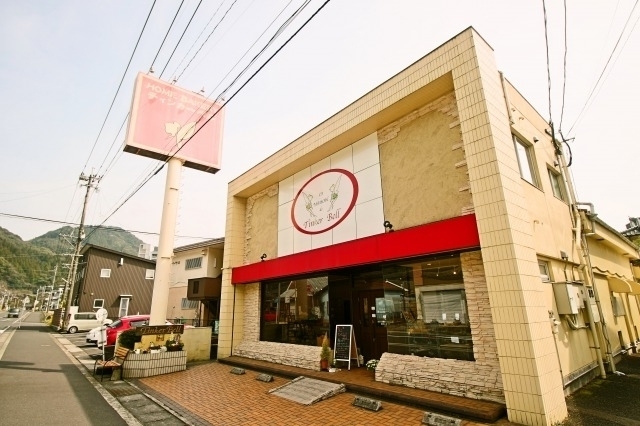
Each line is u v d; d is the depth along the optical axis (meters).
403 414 5.47
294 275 10.34
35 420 5.63
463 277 6.31
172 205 12.38
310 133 10.02
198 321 19.11
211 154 13.64
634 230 20.12
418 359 6.69
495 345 5.65
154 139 12.13
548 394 4.88
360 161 9.01
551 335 5.54
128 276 29.88
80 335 22.80
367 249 7.81
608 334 9.25
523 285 5.23
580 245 9.03
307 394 6.74
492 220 5.66
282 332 10.77
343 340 8.88
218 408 6.27
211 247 19.86
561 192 9.37
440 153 7.18
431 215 7.07
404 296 7.26
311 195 10.36
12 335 21.78
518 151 7.47
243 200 13.73
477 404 5.31
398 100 7.62
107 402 6.80
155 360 9.52
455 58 6.71
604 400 5.94
